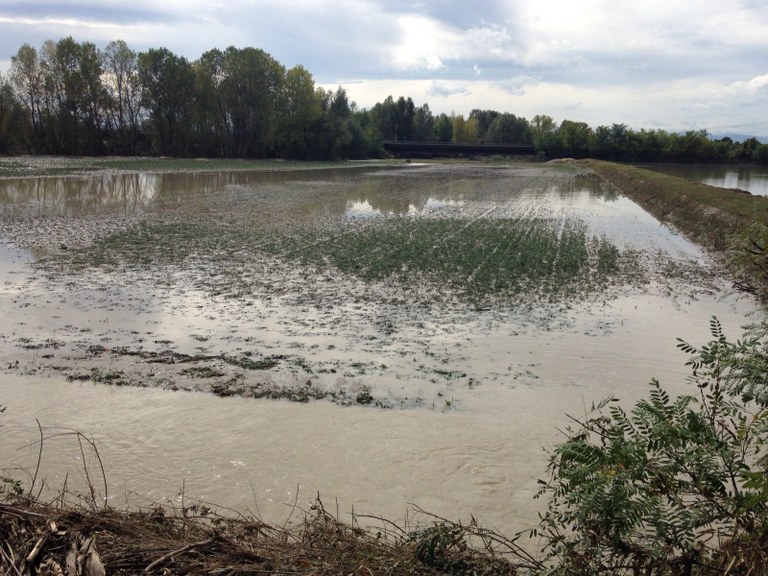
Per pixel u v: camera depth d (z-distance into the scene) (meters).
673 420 3.40
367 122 110.75
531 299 11.17
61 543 3.33
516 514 4.79
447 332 9.20
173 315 9.80
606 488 3.03
